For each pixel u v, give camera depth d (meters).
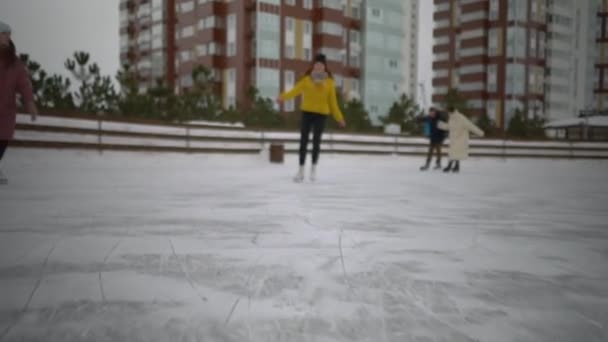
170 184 5.22
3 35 4.88
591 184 6.70
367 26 52.72
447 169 10.84
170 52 57.72
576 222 2.68
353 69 52.75
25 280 1.28
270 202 3.53
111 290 1.20
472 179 7.61
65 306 1.07
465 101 42.12
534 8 63.53
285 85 45.69
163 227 2.26
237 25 44.94
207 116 26.31
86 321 0.97
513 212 3.14
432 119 11.61
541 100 64.81
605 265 1.56
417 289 1.25
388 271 1.44
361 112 33.75
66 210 2.84
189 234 2.07
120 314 1.02
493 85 64.06
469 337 0.91
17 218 2.48
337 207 3.28
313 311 1.06
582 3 69.25
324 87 6.22
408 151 18.55
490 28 64.31
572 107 68.38
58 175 6.45
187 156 12.63
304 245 1.86
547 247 1.89
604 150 21.12
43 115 9.27
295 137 15.73
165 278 1.32
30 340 0.87
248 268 1.45
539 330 0.95
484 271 1.46
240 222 2.47
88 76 18.19
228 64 45.97
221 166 10.82
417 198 4.11
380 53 53.88
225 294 1.18
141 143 11.65
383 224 2.49
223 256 1.62
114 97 18.78
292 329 0.95
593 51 71.62
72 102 17.72
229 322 0.98
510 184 6.47
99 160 10.24
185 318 1.00
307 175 7.78
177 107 23.17
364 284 1.29
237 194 4.16
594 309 1.09
